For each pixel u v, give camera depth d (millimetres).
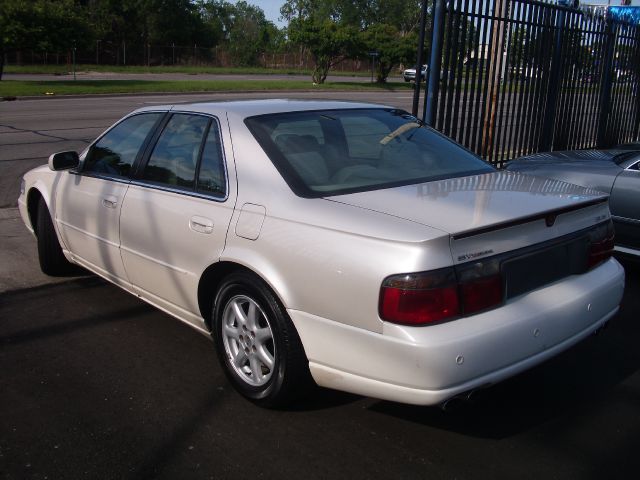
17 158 10961
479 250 2799
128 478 2871
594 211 3441
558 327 3039
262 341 3316
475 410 3438
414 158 3770
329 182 3326
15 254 6105
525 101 8875
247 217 3283
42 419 3350
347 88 36188
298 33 38375
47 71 43469
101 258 4523
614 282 3439
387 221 2844
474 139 8195
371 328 2771
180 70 51500
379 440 3158
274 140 3504
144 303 4965
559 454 3053
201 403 3512
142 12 58156
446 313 2695
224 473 2904
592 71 10234
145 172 4102
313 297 2957
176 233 3697
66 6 30484
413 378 2691
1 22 28750
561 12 9000
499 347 2783
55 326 4527
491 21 7914
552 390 3672
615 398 3586
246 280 3271
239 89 30516
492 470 2926
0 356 4062
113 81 32969
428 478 2869
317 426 3279
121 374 3844
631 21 10922
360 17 81000
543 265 3105
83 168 4738
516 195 3279
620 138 11742
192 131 3877
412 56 42500
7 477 2871
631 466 2963
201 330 3830
